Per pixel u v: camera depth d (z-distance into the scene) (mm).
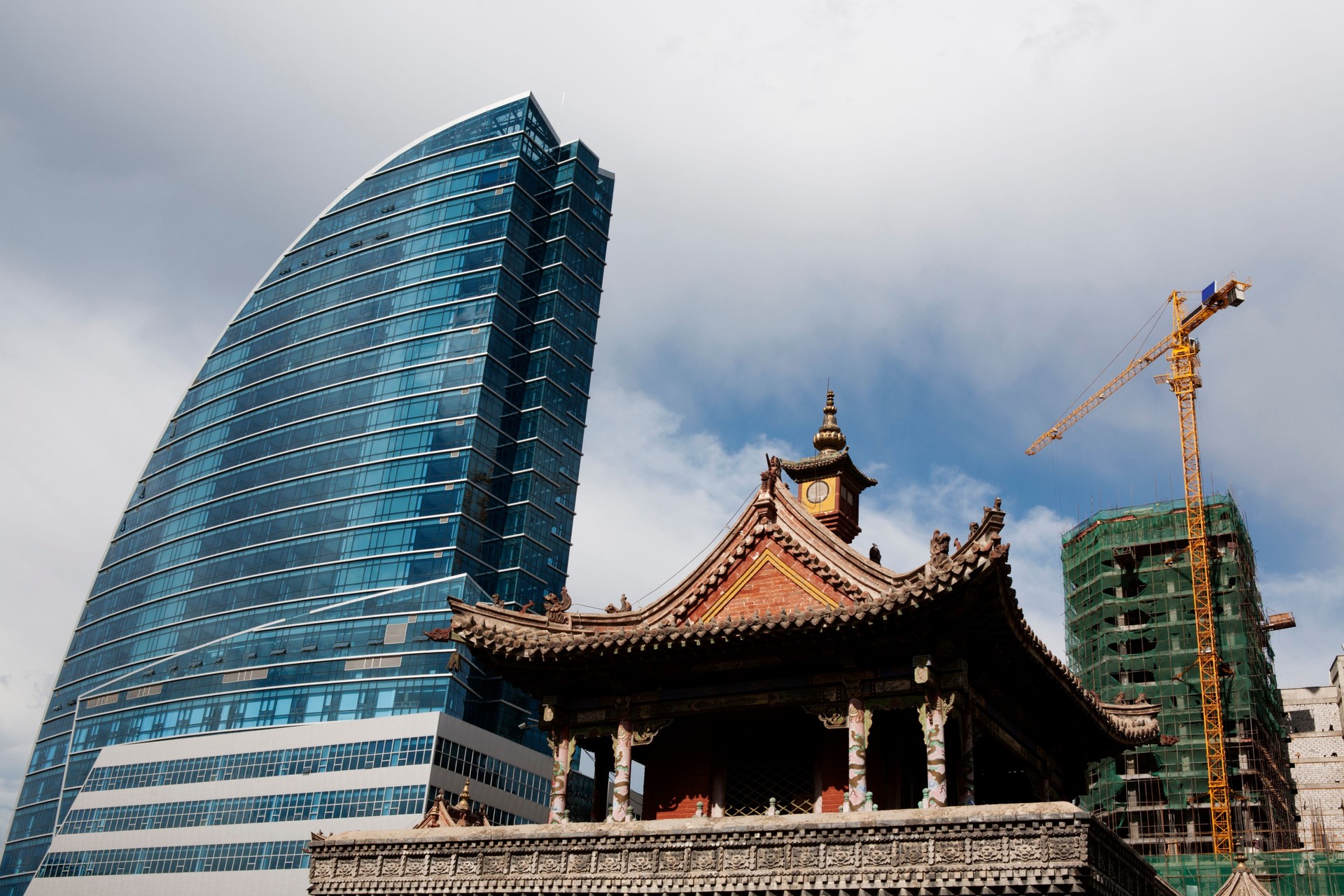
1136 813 117000
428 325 182875
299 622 162375
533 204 195625
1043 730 36875
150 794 153125
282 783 143625
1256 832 111938
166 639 176625
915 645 30812
